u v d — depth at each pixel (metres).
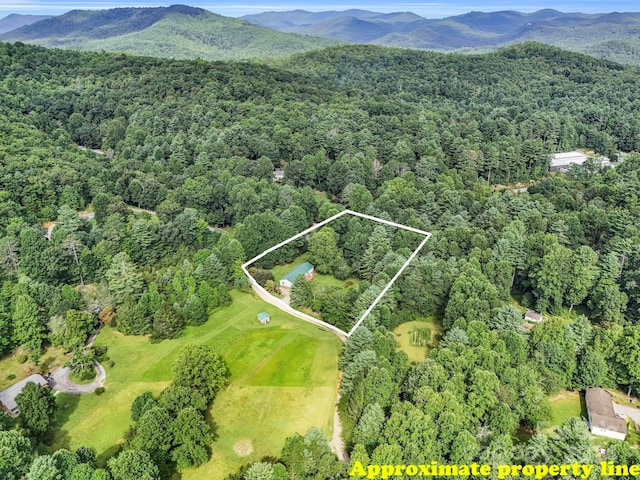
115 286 101.69
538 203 136.38
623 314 100.62
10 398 76.31
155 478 59.91
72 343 86.19
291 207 137.12
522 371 75.69
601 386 84.69
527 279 113.56
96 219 134.00
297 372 86.69
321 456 63.56
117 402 79.88
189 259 120.38
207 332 97.56
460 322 87.62
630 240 111.00
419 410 65.12
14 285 98.50
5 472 56.31
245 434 74.44
